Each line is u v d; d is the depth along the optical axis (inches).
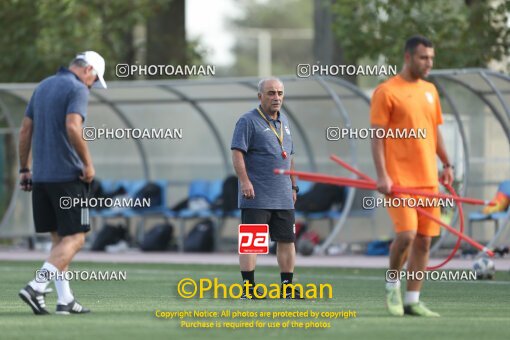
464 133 2728.8
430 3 3193.9
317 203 2974.9
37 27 3722.9
